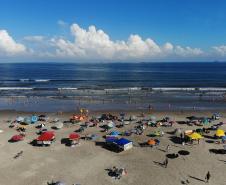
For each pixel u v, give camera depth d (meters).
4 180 35.34
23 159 41.41
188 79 179.25
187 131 49.69
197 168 38.47
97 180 35.31
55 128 56.22
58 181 34.03
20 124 59.19
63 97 94.69
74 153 43.56
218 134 49.00
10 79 177.25
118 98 93.31
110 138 46.44
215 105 82.00
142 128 54.78
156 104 82.94
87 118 63.78
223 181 35.06
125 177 35.97
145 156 42.38
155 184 34.28
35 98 92.81
